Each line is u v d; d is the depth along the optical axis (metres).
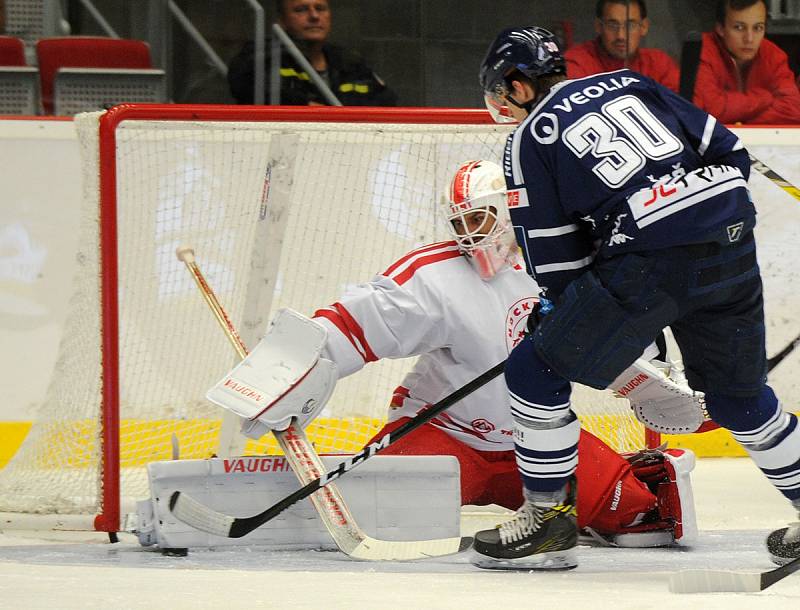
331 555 10.98
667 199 8.78
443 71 21.55
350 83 21.23
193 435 17.91
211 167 18.61
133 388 18.08
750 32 21.44
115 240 12.47
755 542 12.14
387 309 11.16
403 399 12.19
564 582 9.20
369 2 21.09
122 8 20.81
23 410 18.88
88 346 13.80
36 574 9.61
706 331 9.42
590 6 21.53
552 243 9.26
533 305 11.65
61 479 14.09
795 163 20.78
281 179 13.47
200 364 18.25
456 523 11.29
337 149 17.59
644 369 11.90
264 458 11.18
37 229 18.91
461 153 17.28
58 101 20.39
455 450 11.88
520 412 9.62
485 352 11.52
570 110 9.15
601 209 8.96
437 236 17.55
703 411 12.27
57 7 20.66
